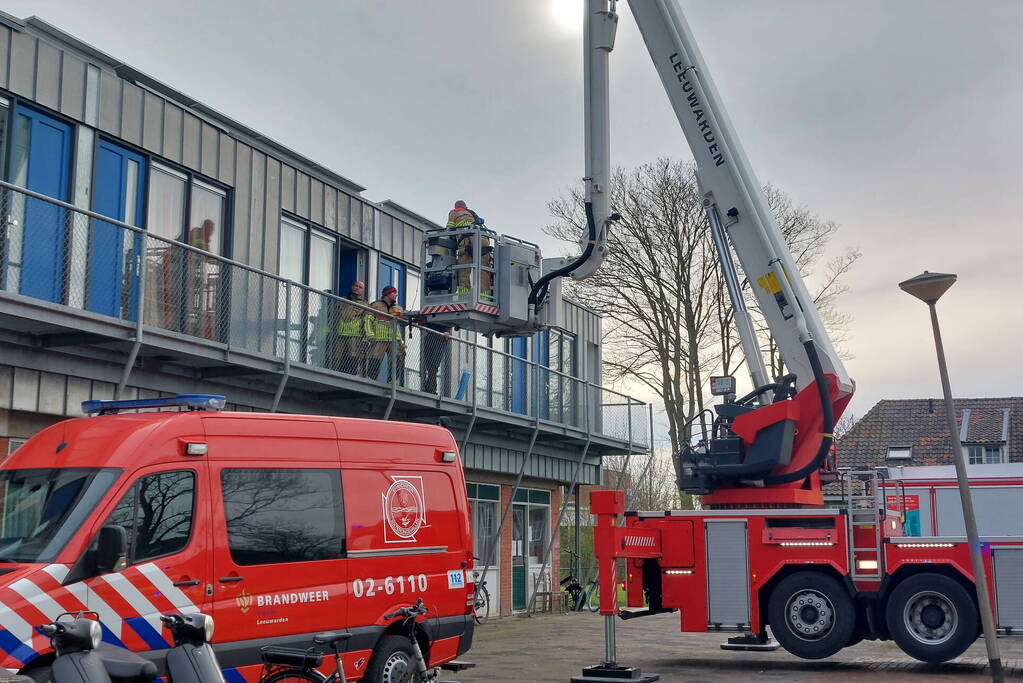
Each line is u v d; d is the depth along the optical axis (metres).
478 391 19.78
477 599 21.09
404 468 10.00
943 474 19.38
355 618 9.26
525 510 24.59
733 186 15.16
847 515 13.51
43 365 12.55
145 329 12.74
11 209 11.75
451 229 17.03
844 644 13.41
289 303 14.81
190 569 8.16
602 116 15.84
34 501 7.95
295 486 9.05
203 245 15.94
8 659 7.00
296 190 17.98
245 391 15.42
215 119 18.00
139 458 8.08
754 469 14.33
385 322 16.80
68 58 13.84
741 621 13.89
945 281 12.23
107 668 5.60
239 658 8.38
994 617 12.77
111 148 14.47
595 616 24.03
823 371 14.73
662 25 15.43
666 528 14.34
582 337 27.81
